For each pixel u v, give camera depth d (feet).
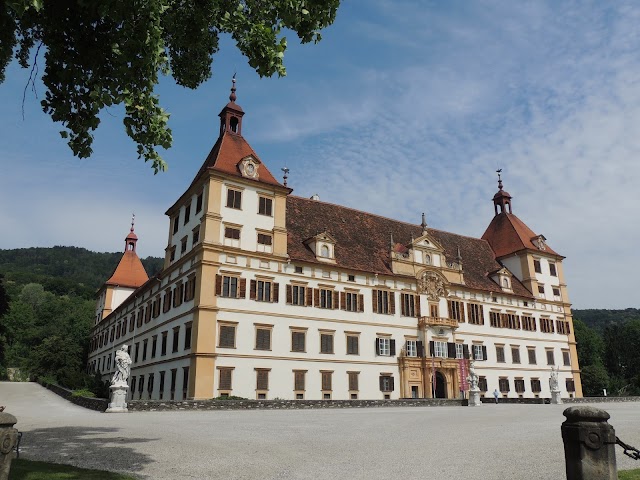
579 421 30.73
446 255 244.42
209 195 166.81
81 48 40.98
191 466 45.73
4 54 40.81
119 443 57.62
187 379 154.71
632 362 393.09
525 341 240.94
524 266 257.14
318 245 186.60
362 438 67.77
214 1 46.73
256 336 164.04
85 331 433.07
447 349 206.69
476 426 83.46
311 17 43.73
